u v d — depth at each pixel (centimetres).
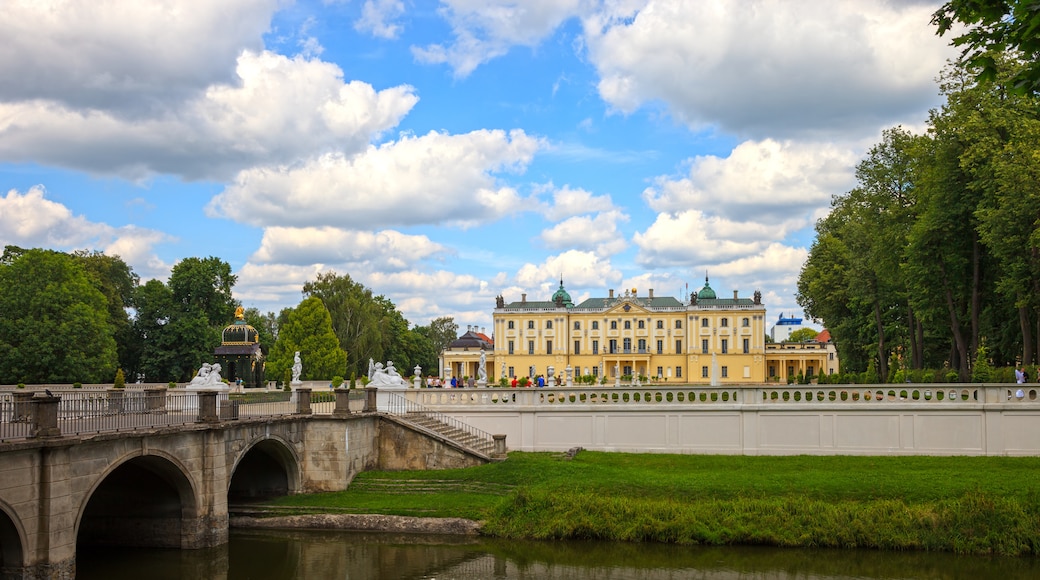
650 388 3797
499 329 14212
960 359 4278
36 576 1888
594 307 14600
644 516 2827
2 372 5897
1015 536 2614
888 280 4994
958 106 4009
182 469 2522
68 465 1975
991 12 1359
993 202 3803
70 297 6244
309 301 8050
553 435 3866
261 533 2989
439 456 3506
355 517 3025
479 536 2902
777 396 3681
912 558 2591
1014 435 3403
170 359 8175
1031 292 3828
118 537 2733
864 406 3544
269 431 3039
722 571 2500
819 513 2778
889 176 4906
